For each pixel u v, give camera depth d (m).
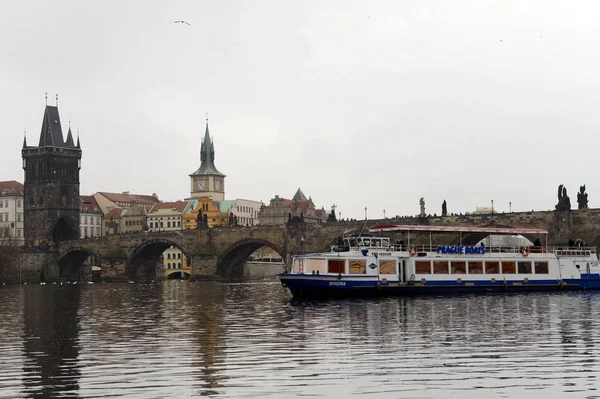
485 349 57.53
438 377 47.12
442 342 61.59
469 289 130.88
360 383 45.62
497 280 133.00
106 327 78.25
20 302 133.62
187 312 97.69
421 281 127.06
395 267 126.50
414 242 166.50
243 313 93.56
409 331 69.56
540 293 128.75
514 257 134.75
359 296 122.88
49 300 139.88
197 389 44.34
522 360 52.62
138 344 62.62
